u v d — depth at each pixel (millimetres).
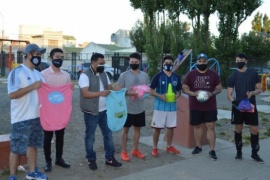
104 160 6465
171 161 6594
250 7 25094
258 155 6809
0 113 11305
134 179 5547
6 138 5875
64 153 6848
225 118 11242
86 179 5484
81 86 5641
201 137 7277
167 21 28656
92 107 5723
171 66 6660
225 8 25266
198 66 6680
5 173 5484
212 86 6699
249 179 5668
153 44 28078
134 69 6473
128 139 8266
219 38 26031
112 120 5945
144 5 27969
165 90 6676
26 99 4887
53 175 5602
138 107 6445
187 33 32625
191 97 6828
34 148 5207
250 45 29734
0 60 34438
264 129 9742
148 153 7086
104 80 5938
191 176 5742
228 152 7262
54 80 5555
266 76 22547
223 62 25953
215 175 5820
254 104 6492
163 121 6730
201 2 25562
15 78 4805
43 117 5348
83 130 9000
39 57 5059
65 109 5531
